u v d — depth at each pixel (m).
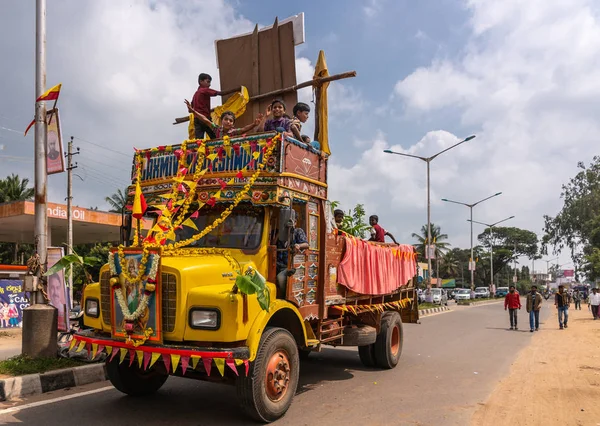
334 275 7.39
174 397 6.70
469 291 60.53
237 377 5.30
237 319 4.95
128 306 5.22
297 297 6.21
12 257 39.19
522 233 101.19
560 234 63.47
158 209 6.36
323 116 8.11
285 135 6.09
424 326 18.17
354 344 7.98
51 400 6.46
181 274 5.02
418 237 72.81
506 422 5.75
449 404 6.57
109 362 6.34
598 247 56.78
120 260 5.29
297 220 6.66
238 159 6.17
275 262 6.02
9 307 15.39
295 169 6.32
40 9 8.41
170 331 5.05
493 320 22.14
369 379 8.20
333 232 7.42
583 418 5.91
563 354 11.13
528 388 7.51
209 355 4.72
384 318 9.30
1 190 36.62
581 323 21.42
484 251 98.94
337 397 6.92
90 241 28.86
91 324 5.88
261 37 8.86
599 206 58.97
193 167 6.43
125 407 6.18
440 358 10.47
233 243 6.15
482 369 9.16
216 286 5.28
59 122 8.25
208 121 7.53
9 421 5.57
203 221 6.43
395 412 6.16
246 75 8.96
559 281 87.69
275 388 5.54
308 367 9.27
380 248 9.18
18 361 7.52
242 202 6.19
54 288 8.72
